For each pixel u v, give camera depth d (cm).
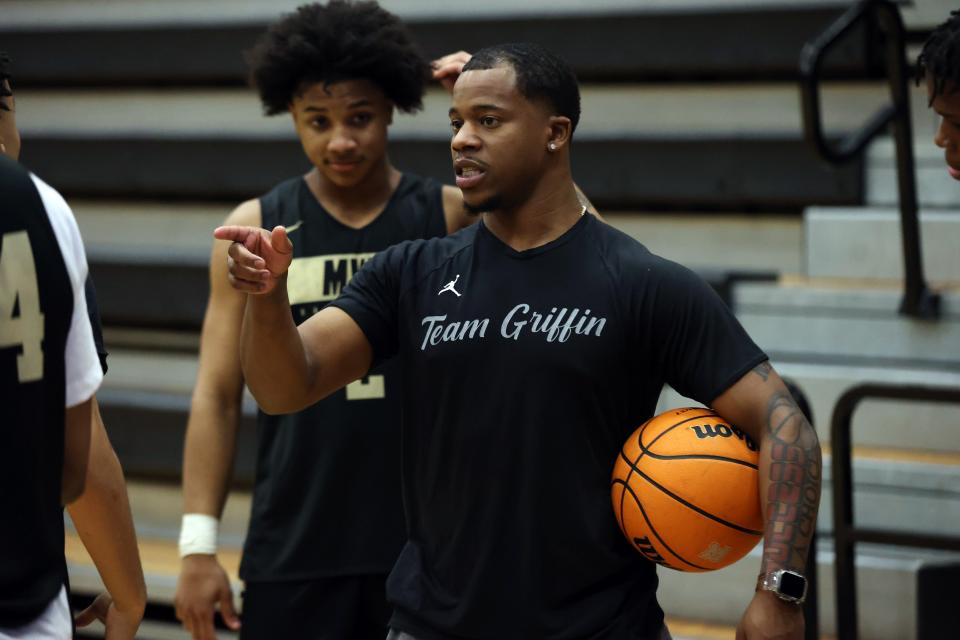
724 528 423
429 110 1098
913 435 833
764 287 894
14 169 355
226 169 1088
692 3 1062
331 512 578
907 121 830
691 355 432
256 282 404
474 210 445
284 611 584
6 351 344
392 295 463
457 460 437
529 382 429
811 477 413
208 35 1154
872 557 781
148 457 940
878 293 862
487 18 1077
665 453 425
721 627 782
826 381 842
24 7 1250
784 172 973
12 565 354
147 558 889
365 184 598
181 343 1041
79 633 871
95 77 1190
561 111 441
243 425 908
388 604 580
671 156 993
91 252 1044
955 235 904
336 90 576
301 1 1177
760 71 1030
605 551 432
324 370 447
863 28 905
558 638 427
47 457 359
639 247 448
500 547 432
